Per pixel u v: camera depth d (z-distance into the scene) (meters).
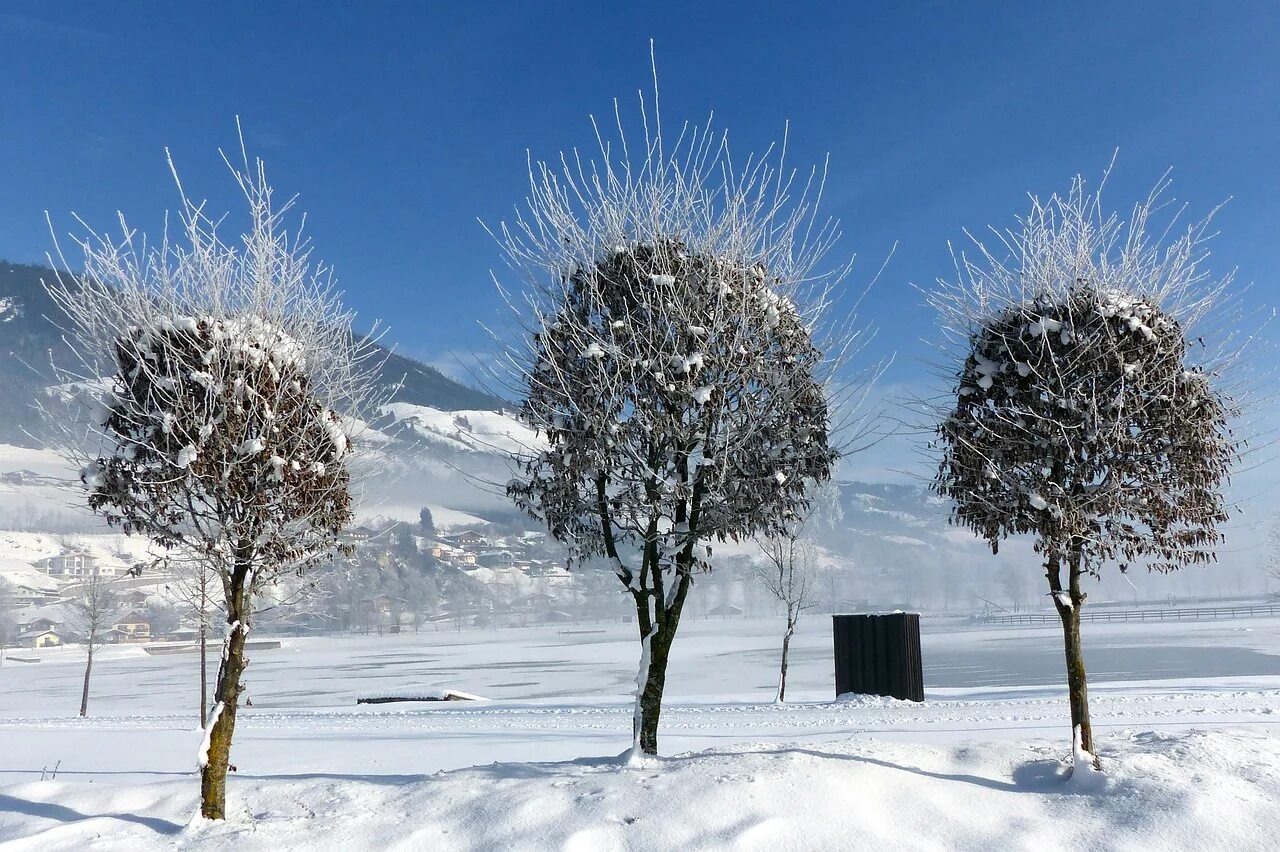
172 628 131.25
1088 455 8.95
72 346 8.67
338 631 176.00
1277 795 7.73
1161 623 95.19
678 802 7.58
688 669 59.44
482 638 158.12
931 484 9.94
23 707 52.53
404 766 14.35
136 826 8.20
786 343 9.99
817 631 131.75
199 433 8.25
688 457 9.84
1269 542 55.28
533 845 7.11
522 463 10.09
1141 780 8.02
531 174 10.34
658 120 10.27
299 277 9.38
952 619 150.50
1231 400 9.45
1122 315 9.00
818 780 7.93
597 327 9.84
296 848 7.40
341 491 9.06
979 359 9.60
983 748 9.47
